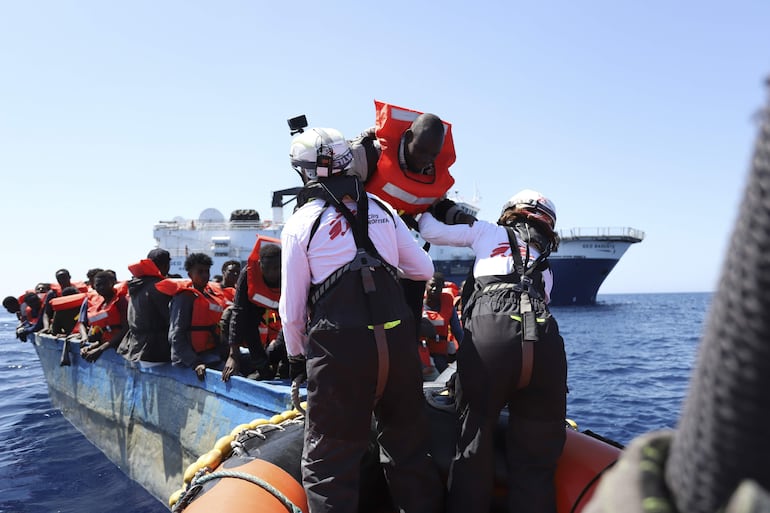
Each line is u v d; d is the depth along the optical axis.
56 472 7.18
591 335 30.61
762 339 0.36
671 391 12.52
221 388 4.80
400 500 2.07
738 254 0.37
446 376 3.33
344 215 2.03
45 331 11.35
